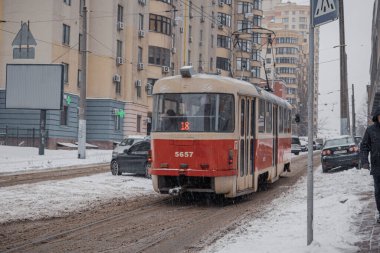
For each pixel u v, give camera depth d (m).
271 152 17.64
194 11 63.50
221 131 13.25
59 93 33.53
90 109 46.91
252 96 14.85
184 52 60.31
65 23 42.72
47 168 25.30
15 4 41.44
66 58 42.94
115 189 16.61
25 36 34.41
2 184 17.16
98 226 10.22
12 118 41.62
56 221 10.67
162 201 14.30
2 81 41.91
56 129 41.44
